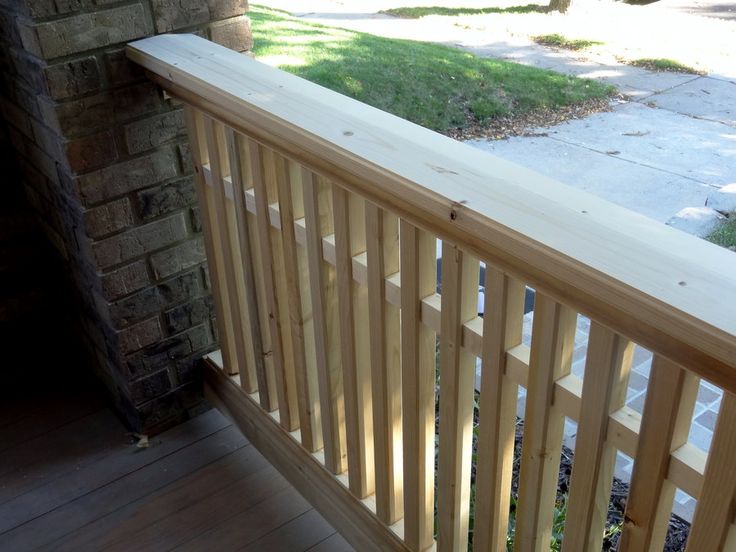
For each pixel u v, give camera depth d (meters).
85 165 1.72
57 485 1.98
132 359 1.98
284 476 1.92
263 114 1.26
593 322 0.94
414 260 1.18
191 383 2.13
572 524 1.11
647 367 1.48
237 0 1.77
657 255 0.82
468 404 1.25
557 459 1.14
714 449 0.85
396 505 1.56
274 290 1.63
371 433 1.58
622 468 1.66
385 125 1.19
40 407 2.24
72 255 1.99
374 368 1.40
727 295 0.75
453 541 1.40
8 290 2.24
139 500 1.92
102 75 1.66
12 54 1.73
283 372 1.75
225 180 1.67
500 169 1.03
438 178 1.01
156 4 1.67
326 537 1.78
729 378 0.73
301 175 1.39
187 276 1.99
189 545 1.79
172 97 1.67
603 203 0.93
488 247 0.95
